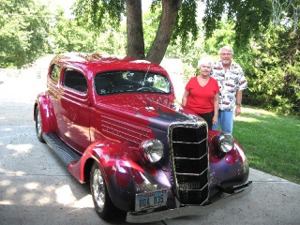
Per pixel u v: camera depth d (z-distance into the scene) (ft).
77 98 17.76
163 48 30.53
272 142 31.27
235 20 32.50
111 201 13.04
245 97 75.31
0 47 121.80
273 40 67.15
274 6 28.22
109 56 20.59
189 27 36.14
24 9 128.67
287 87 68.95
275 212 15.20
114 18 37.91
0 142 22.75
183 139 13.48
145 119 14.11
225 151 15.03
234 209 15.37
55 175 17.90
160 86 18.19
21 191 15.89
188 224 13.89
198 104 18.79
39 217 13.70
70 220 13.61
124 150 13.55
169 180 13.43
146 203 12.50
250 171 20.61
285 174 20.85
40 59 160.76
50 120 21.66
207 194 13.85
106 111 15.74
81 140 17.97
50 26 151.94
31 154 20.77
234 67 19.76
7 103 37.70
